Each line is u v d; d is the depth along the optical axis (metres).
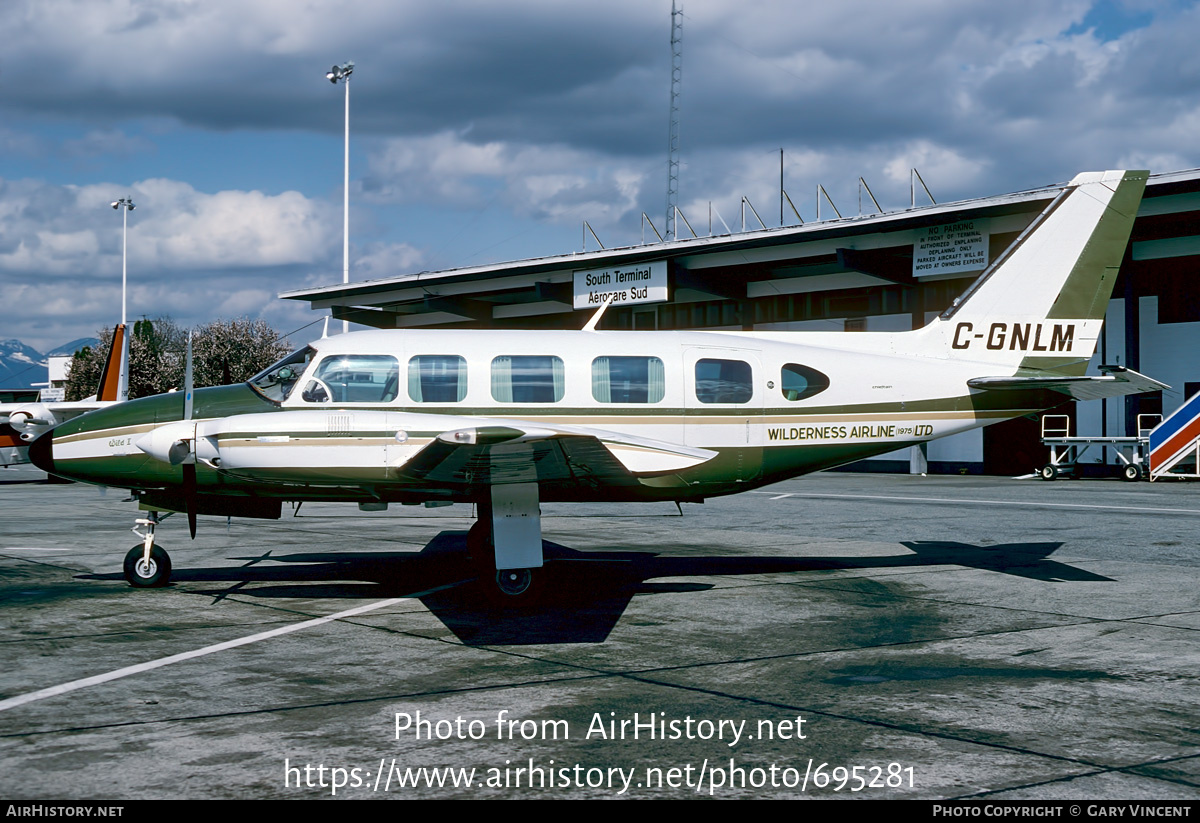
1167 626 7.68
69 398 67.06
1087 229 10.86
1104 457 28.80
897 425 10.50
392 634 7.34
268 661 6.44
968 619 7.98
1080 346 10.94
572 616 8.10
